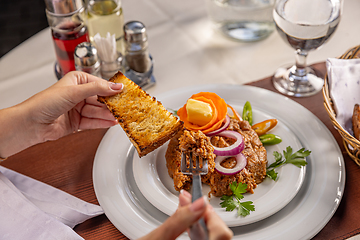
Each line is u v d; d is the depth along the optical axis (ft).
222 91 1.90
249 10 2.20
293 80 2.00
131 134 1.48
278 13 1.81
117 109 1.57
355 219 1.43
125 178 1.59
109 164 1.62
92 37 2.19
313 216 1.41
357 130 1.55
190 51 2.29
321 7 1.73
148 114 1.53
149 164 1.59
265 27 2.28
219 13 2.28
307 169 1.58
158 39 2.37
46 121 1.66
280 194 1.45
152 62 2.09
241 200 1.48
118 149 1.68
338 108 1.63
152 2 2.62
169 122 1.48
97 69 1.94
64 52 1.99
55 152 1.72
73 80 1.70
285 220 1.41
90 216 1.45
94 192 1.57
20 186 1.56
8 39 3.97
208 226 1.02
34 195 1.53
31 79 2.11
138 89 1.60
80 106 1.83
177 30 2.43
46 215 1.40
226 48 2.30
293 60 2.18
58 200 1.52
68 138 1.78
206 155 1.45
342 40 2.26
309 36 1.77
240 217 1.39
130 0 2.63
